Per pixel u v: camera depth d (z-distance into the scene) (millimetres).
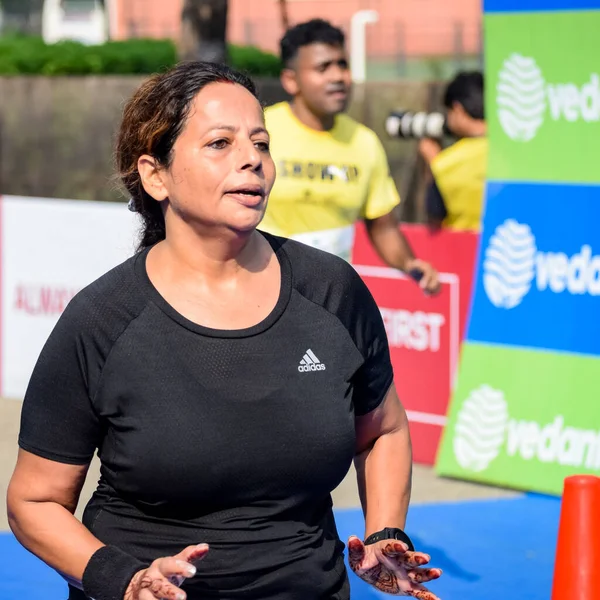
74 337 4418
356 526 10289
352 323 4660
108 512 4609
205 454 4324
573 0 10641
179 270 4535
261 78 17625
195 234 4500
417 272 11711
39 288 14875
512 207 11328
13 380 15273
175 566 4016
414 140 14750
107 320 4406
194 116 4434
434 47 21672
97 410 4438
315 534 4637
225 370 4367
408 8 23938
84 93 17203
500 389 11477
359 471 5117
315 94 10422
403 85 15219
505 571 9375
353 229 11234
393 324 12492
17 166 17719
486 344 11586
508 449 11422
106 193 16984
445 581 9188
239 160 4398
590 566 6781
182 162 4430
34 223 14812
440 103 14945
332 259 4762
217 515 4480
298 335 4492
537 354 11266
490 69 11250
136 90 4703
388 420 5020
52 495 4586
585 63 10664
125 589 4246
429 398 12281
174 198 4488
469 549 9859
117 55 21156
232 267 4535
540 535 10172
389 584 4617
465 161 12125
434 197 12281
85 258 14453
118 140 4781
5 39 23062
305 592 4566
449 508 10906
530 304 11273
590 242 10836
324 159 10711
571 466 11016
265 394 4367
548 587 9039
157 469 4336
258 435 4355
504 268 11422
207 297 4496
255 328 4434
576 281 10977
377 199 11273
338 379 4512
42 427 4508
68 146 17266
